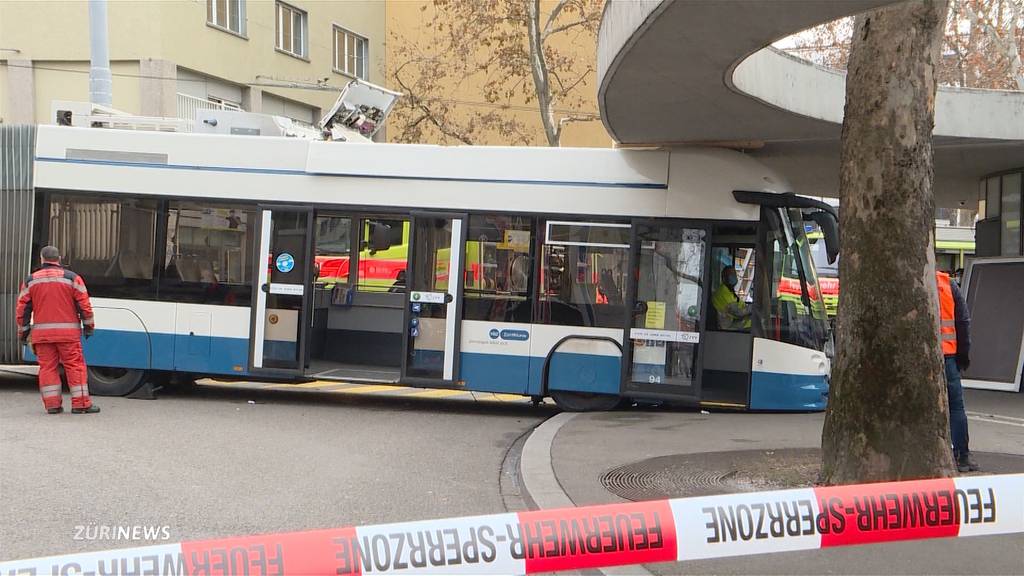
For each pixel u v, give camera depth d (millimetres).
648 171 11195
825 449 6844
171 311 11648
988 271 15766
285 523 6375
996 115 13203
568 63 28875
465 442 9711
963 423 7945
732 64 8820
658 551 4320
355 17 34219
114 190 11758
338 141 12469
